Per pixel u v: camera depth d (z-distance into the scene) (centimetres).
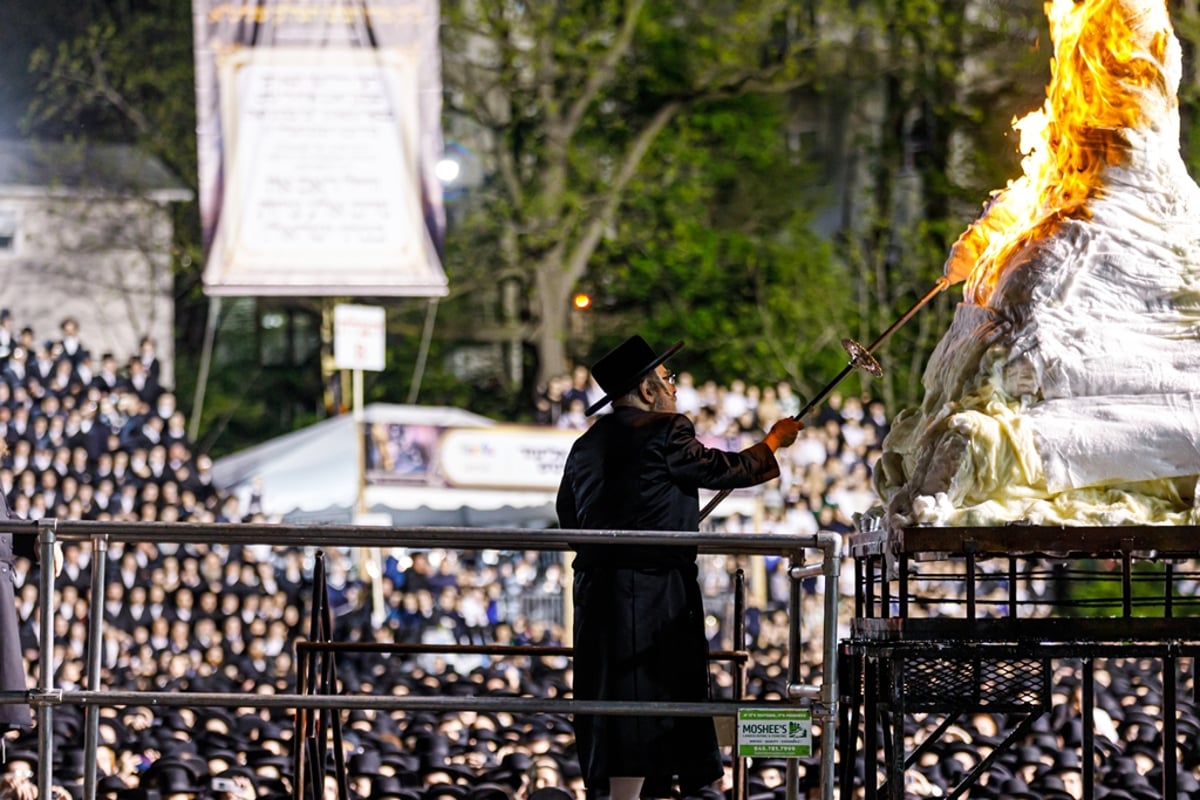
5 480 2650
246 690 2091
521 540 855
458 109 4484
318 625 1058
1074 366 938
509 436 2811
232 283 2606
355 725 1661
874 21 4300
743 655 1095
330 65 2623
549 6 4338
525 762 1448
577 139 4719
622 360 953
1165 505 930
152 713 1733
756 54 4566
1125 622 889
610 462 933
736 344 4703
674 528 927
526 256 4516
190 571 2522
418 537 852
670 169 4694
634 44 4641
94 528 851
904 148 4734
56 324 4309
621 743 913
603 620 923
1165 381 934
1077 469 923
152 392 2816
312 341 5431
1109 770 1408
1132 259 955
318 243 2634
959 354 973
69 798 1243
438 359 5031
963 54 4325
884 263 4722
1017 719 1537
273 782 1423
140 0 4569
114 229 4353
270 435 5269
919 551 903
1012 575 928
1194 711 1677
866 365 962
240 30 2609
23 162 4334
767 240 4916
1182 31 3725
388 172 2634
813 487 2988
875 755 940
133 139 4556
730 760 1423
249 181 2622
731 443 3042
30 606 2367
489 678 1992
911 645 888
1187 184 979
